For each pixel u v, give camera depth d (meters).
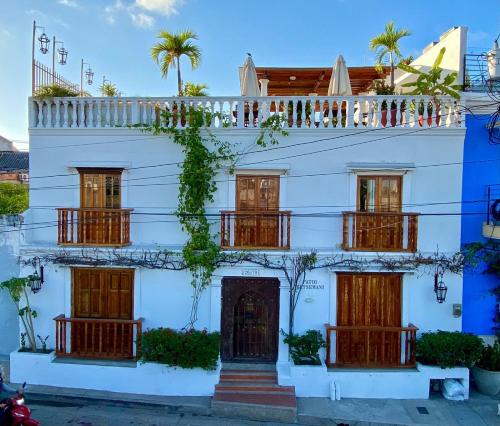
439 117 12.12
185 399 11.52
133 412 11.00
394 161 12.18
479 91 12.59
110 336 12.53
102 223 12.33
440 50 13.25
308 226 12.34
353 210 12.24
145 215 12.55
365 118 12.88
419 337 12.27
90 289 12.66
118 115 12.67
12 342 13.43
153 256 12.29
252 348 12.61
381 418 10.72
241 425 10.51
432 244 12.25
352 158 12.23
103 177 12.59
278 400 11.12
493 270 12.29
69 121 12.84
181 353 11.48
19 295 12.17
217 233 12.36
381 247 12.03
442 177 12.17
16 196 18.36
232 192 12.32
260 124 12.22
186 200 12.16
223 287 12.49
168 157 12.44
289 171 12.25
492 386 11.82
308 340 11.80
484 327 12.49
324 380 11.68
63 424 10.21
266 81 16.33
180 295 12.45
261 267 12.21
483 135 12.30
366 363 12.08
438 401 11.56
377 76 17.44
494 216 11.89
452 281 12.22
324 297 12.27
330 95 13.28
